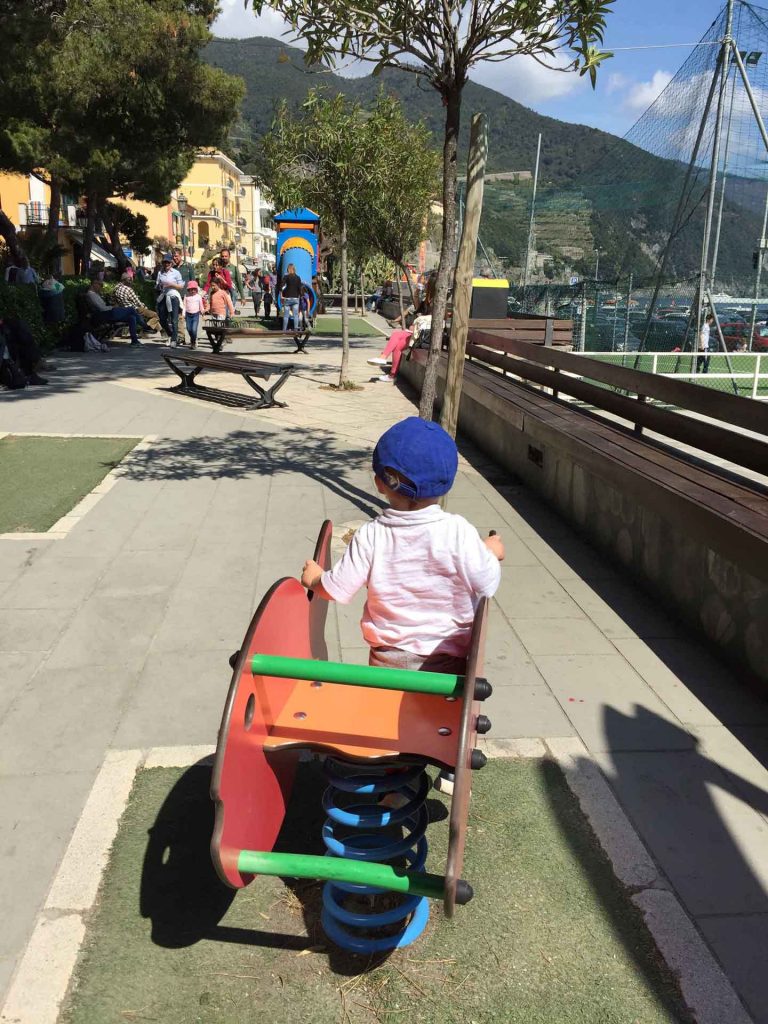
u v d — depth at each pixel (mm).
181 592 4812
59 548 5492
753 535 3553
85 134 21094
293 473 7551
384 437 2396
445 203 4953
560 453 6438
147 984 2246
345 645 4199
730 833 2861
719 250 13523
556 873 2664
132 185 27781
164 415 10188
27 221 40562
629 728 3492
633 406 5977
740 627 3924
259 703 2262
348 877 1992
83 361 15266
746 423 4586
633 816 2938
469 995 2229
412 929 2387
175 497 6703
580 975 2289
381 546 2404
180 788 3051
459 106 4734
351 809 2605
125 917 2467
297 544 5652
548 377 8039
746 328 17922
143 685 3775
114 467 7613
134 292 20172
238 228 88188
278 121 12156
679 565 4523
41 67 18875
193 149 26625
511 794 3051
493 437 8391
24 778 3090
